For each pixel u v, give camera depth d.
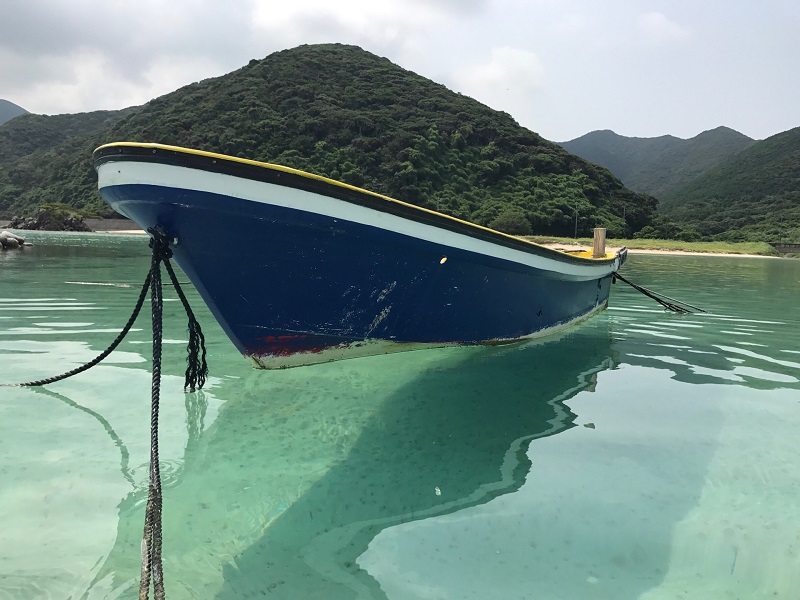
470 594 1.77
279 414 3.44
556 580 1.86
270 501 2.36
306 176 3.04
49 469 2.58
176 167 2.72
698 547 2.06
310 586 1.81
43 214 53.69
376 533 2.13
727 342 5.93
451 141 76.38
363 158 68.81
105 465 2.64
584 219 66.62
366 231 3.36
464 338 4.66
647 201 78.38
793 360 5.11
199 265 3.09
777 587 1.84
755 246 53.91
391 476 2.62
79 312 6.77
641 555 2.01
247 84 79.94
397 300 3.88
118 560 1.91
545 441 3.07
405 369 4.60
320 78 85.69
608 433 3.20
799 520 2.25
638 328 6.77
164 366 4.43
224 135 67.69
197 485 2.48
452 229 3.81
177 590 1.77
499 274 4.49
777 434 3.19
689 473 2.66
